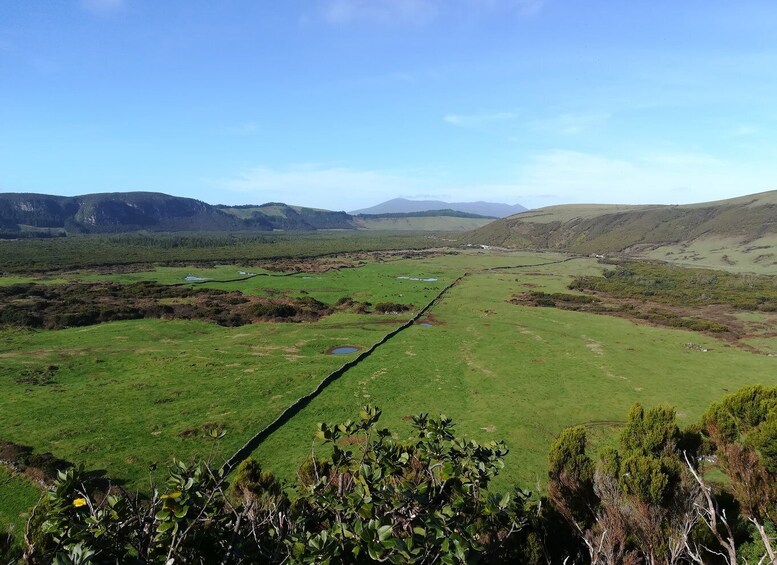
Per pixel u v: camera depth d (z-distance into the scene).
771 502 15.94
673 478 14.98
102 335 52.53
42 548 7.11
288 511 8.82
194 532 6.95
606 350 50.31
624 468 15.53
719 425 19.16
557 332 58.34
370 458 8.71
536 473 25.38
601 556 10.98
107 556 6.52
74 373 39.88
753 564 14.01
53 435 28.28
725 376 42.25
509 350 50.06
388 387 38.84
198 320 60.72
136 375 39.88
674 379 41.38
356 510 7.20
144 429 29.66
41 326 55.66
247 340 52.84
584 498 15.89
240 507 8.30
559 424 32.09
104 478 23.78
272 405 34.06
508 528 8.57
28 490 22.14
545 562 10.70
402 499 7.59
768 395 18.36
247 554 6.96
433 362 45.75
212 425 30.53
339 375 41.41
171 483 7.10
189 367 42.19
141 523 6.86
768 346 52.69
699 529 14.65
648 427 21.11
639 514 14.06
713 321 65.00
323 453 27.38
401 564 6.10
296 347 50.44
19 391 35.16
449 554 6.37
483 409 34.47
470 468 8.45
